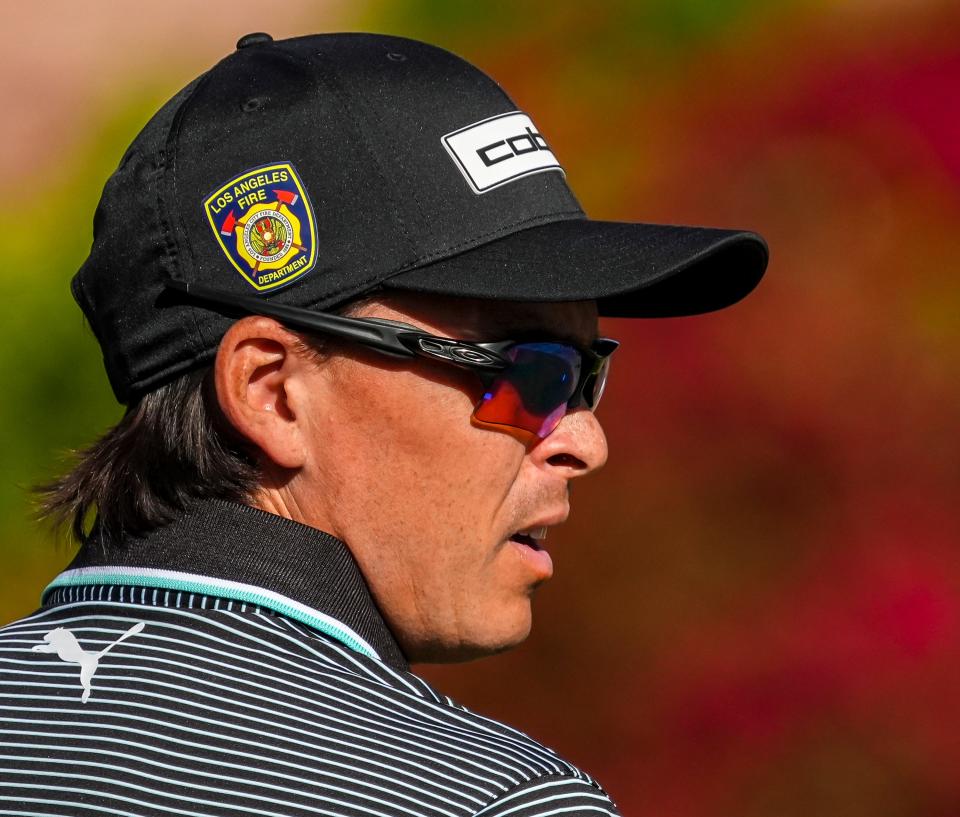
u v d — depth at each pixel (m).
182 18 30.66
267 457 5.41
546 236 5.48
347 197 5.29
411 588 5.45
